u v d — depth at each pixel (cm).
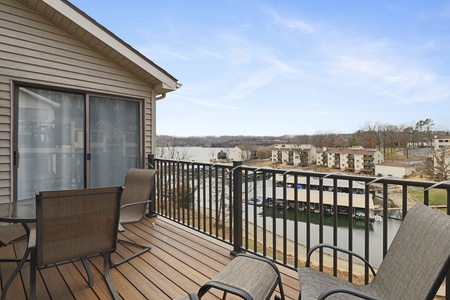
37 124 385
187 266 258
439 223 132
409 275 136
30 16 373
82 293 211
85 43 427
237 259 179
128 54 446
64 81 404
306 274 163
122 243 321
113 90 460
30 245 188
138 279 233
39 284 223
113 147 464
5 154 353
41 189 387
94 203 201
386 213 184
